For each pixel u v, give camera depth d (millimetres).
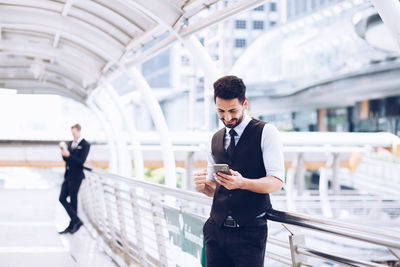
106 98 9461
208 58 4363
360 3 15906
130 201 5078
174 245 3498
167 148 6070
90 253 5785
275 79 47688
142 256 4785
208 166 2330
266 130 2062
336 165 13500
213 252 2176
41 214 9000
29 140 14039
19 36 7066
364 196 11891
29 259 5496
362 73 36594
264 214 2125
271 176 1998
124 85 43312
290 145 11734
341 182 30875
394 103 37406
